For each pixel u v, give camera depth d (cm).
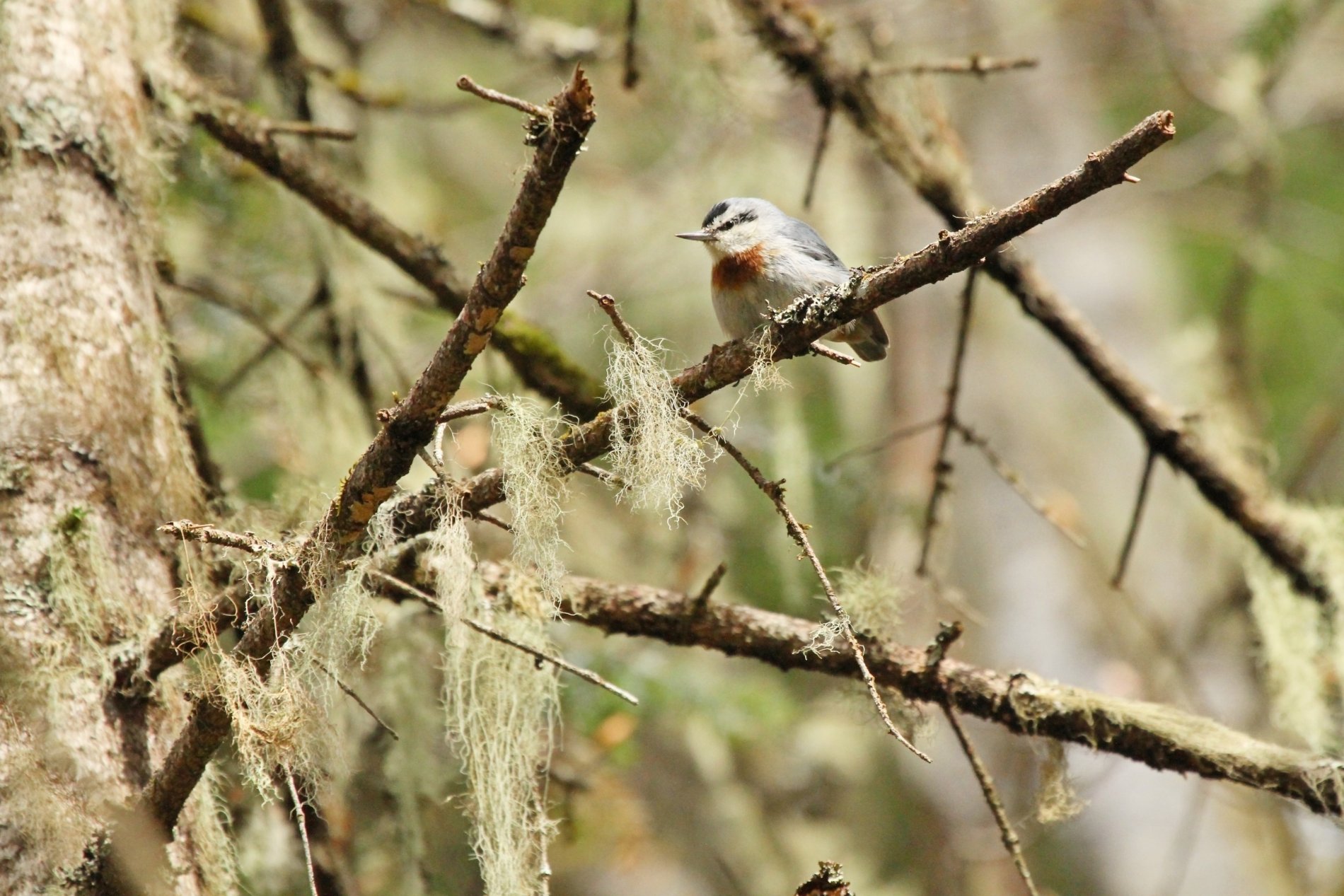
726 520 1268
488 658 608
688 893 1355
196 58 1066
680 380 543
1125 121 1639
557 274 1534
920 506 1312
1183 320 1588
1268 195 1300
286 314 1141
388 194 1316
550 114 411
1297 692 820
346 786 779
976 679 646
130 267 634
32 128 617
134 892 508
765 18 894
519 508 516
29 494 555
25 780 507
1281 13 1232
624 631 669
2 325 579
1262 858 1188
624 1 1369
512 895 576
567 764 1005
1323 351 1694
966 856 1284
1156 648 1230
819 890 542
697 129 1311
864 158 1477
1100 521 1299
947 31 1494
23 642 530
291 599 509
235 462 1146
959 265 482
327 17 1336
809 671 660
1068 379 1372
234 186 1077
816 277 858
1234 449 912
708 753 1353
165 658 543
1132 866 1198
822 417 1490
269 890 755
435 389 474
